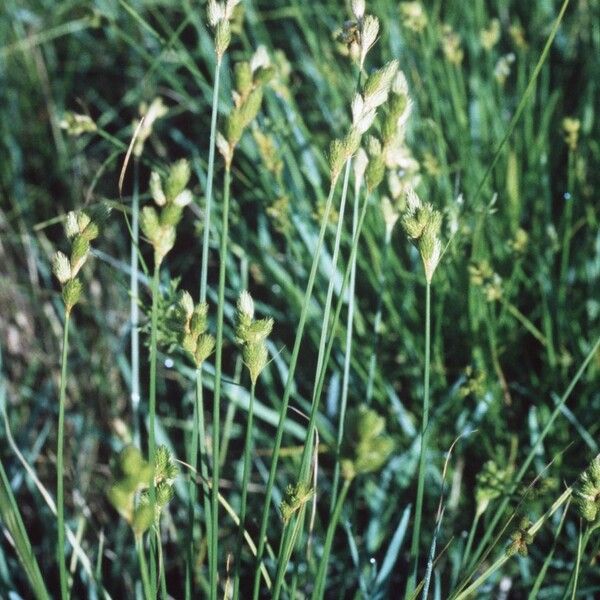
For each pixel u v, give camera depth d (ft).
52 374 2.18
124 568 1.83
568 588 1.41
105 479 1.99
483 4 2.53
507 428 1.87
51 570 1.82
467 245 1.96
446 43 2.18
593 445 1.73
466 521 1.79
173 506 1.90
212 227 2.06
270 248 2.14
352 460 1.11
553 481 1.58
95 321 2.28
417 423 1.90
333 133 2.36
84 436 2.00
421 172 2.01
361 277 2.12
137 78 3.02
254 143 2.25
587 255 2.03
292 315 2.07
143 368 2.15
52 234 2.60
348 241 1.97
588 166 2.26
